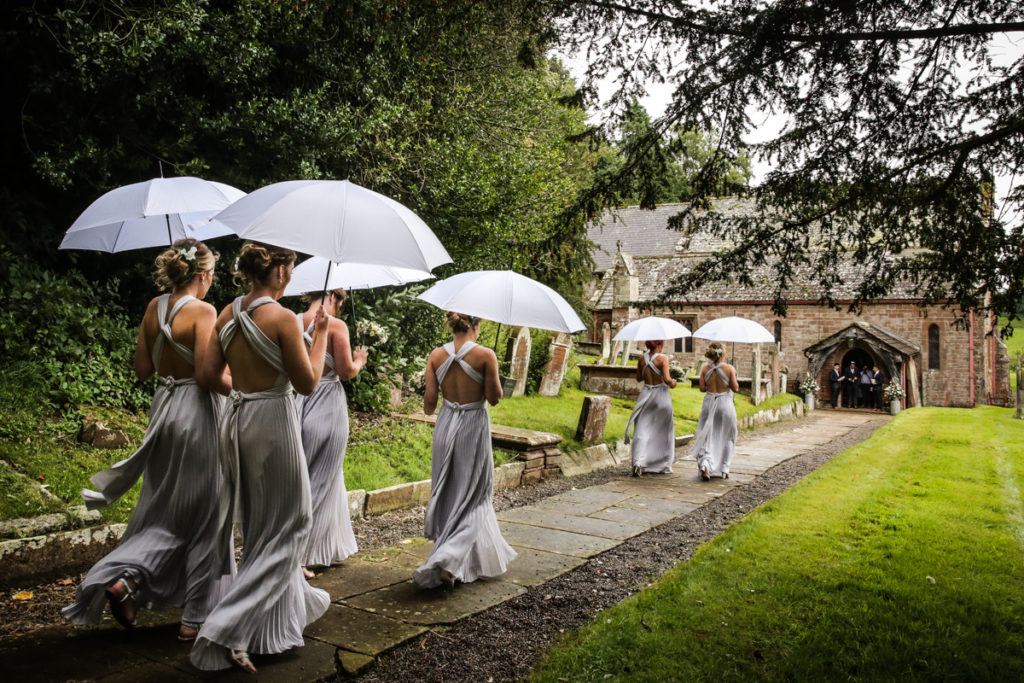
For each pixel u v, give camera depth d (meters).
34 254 7.94
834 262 5.07
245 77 8.34
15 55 7.46
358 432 8.21
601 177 5.14
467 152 11.38
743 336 9.85
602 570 5.09
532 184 12.21
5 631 3.53
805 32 4.06
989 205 4.57
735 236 5.06
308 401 4.45
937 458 10.26
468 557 4.41
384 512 6.44
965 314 5.02
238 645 2.98
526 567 5.03
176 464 3.29
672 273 32.44
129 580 3.13
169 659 3.20
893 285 5.12
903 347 29.17
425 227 3.71
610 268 34.59
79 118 7.92
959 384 29.58
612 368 15.48
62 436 5.93
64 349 6.96
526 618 4.07
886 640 3.62
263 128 8.52
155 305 3.39
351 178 10.23
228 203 4.12
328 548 4.49
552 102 14.16
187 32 7.55
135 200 3.92
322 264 4.52
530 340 13.42
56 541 4.34
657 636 3.68
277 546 3.16
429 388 4.62
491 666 3.42
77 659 3.16
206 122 8.25
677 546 5.82
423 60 10.47
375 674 3.28
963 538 5.59
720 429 9.30
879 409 28.91
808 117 4.39
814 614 3.98
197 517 3.34
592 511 7.02
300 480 3.21
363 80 10.09
